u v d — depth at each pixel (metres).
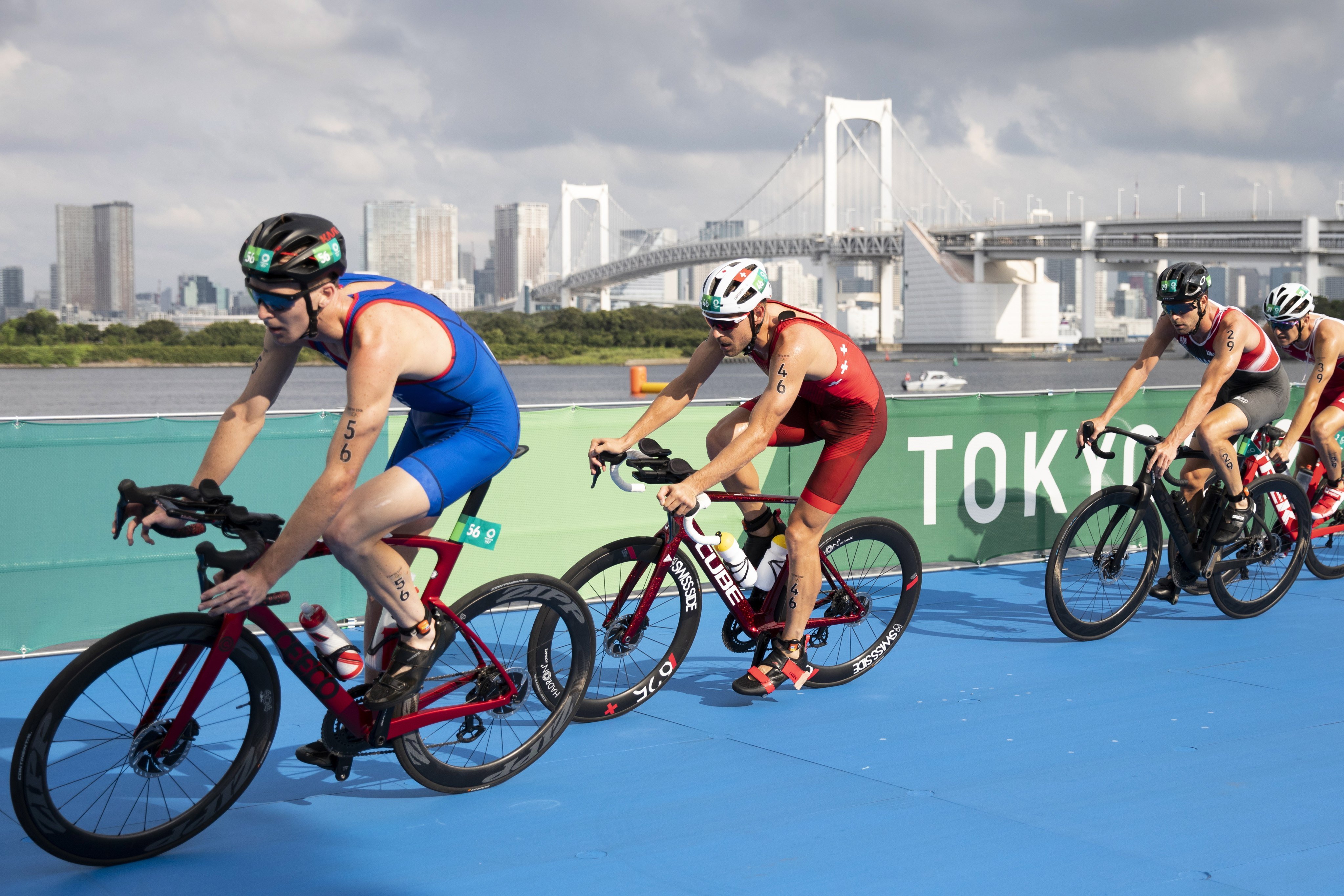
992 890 2.08
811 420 3.40
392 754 2.87
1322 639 4.11
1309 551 5.15
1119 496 4.04
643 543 3.10
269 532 2.21
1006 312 115.25
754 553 3.45
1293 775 2.70
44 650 3.86
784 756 2.86
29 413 46.53
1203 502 4.43
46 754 2.07
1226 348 4.09
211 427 4.14
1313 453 5.50
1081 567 4.25
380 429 2.18
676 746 2.94
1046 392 5.67
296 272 2.08
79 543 3.90
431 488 2.31
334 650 2.44
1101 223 105.56
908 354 119.56
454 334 2.32
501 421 2.44
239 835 2.35
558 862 2.21
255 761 2.37
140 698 2.87
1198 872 2.16
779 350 3.06
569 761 2.83
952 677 3.61
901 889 2.09
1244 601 4.50
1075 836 2.33
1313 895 2.05
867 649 3.63
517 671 2.70
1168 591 4.35
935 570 5.42
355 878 2.14
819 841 2.31
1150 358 4.24
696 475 2.97
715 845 2.29
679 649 3.31
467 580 4.47
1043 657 3.86
